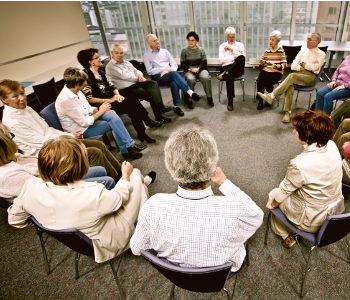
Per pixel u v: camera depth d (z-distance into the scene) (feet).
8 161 4.36
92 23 17.46
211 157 2.52
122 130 8.18
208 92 11.55
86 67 8.59
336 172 3.81
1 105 9.80
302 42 13.50
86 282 4.99
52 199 3.52
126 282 4.90
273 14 14.87
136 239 2.87
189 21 16.44
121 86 10.07
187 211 2.53
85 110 7.78
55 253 5.67
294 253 5.07
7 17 11.34
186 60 12.36
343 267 4.71
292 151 8.09
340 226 3.49
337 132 6.57
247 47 16.51
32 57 12.72
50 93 10.43
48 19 13.46
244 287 4.59
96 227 3.81
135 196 4.65
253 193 6.66
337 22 14.06
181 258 2.70
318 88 12.42
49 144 3.53
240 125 9.96
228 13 15.61
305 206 4.09
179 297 4.56
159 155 8.75
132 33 17.98
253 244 5.34
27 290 4.98
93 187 3.67
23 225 4.09
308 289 4.44
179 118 11.12
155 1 16.31
